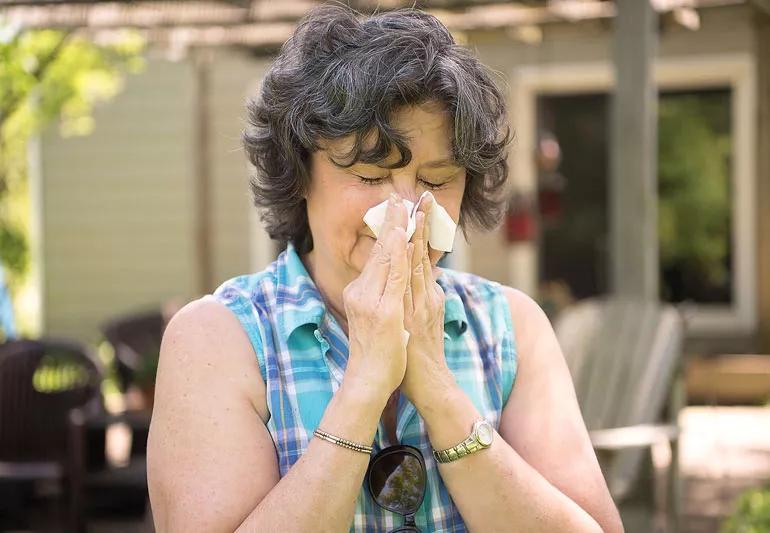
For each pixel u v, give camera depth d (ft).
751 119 27.50
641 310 14.30
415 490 4.83
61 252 31.32
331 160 4.79
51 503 17.76
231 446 4.72
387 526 4.89
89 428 15.71
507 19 19.45
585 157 28.55
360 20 4.98
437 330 4.79
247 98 5.39
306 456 4.52
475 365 5.28
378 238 4.70
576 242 28.66
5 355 16.52
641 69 15.26
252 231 30.12
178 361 4.89
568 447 5.19
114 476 16.21
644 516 12.95
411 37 4.78
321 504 4.43
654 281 15.57
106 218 31.14
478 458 4.73
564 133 28.66
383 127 4.61
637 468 13.33
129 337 22.81
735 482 18.35
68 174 31.07
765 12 18.11
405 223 4.66
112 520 16.51
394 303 4.60
